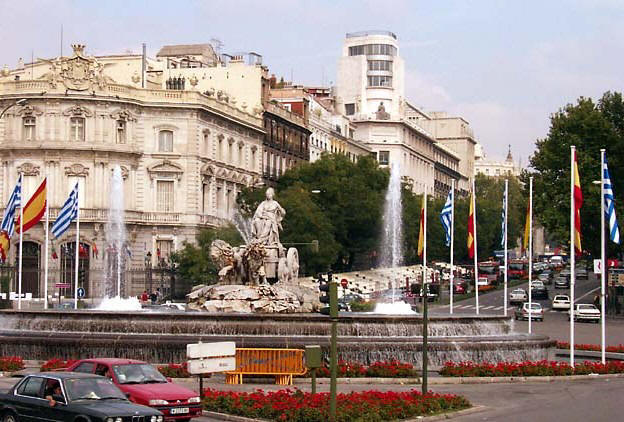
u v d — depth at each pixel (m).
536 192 130.75
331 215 154.62
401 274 162.38
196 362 41.28
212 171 151.25
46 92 139.50
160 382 39.75
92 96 140.38
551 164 129.12
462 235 198.12
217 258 72.88
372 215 158.12
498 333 65.75
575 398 49.69
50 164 139.88
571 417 43.22
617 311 127.94
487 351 61.19
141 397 37.78
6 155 140.62
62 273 138.00
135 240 142.75
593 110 129.75
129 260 140.62
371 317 61.03
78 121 141.12
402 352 58.94
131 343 58.59
